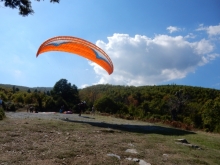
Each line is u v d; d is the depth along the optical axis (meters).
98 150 10.70
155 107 57.34
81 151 10.24
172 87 93.12
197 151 13.35
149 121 31.69
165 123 29.66
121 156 10.27
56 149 10.15
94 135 14.00
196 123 50.38
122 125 20.58
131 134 16.05
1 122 15.18
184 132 21.14
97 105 52.06
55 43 21.64
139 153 11.02
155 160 10.29
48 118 20.20
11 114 23.83
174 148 13.17
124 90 99.81
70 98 59.62
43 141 11.34
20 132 12.58
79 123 17.92
